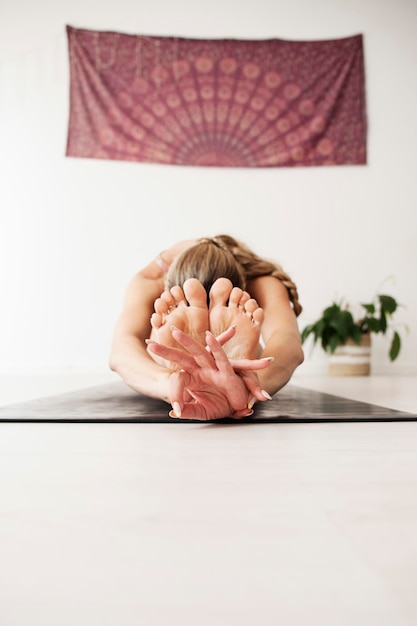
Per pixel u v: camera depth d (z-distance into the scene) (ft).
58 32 11.77
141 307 4.66
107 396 5.43
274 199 11.79
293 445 2.85
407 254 11.87
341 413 4.08
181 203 11.76
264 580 1.20
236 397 3.14
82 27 11.79
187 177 11.76
